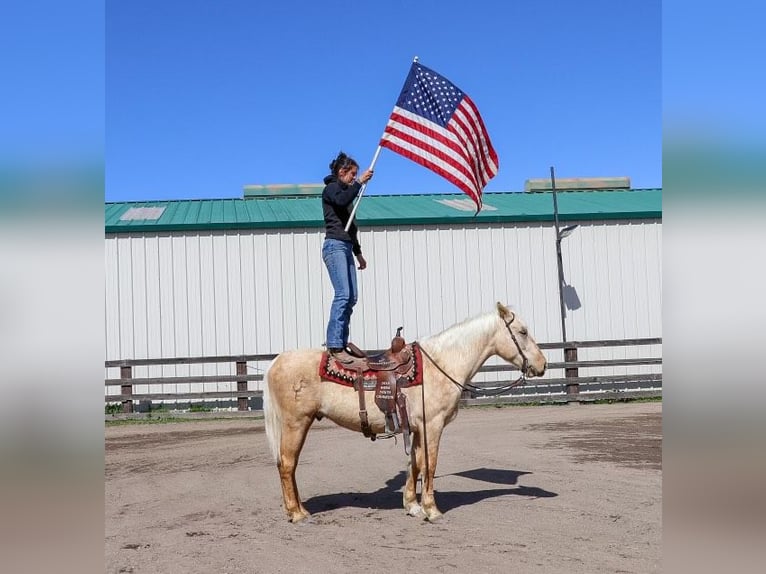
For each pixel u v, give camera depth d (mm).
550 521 6902
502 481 9023
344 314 7199
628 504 7559
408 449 6758
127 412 18141
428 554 5871
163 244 19922
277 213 21609
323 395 7000
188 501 8344
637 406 18547
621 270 21203
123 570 5570
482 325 7348
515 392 20656
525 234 20969
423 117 8047
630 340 19547
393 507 7742
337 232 7359
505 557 5730
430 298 20547
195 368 19781
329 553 5973
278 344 20016
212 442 13953
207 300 19953
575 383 19625
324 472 10078
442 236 20719
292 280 20172
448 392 7121
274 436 7152
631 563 5492
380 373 6914
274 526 6988
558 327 20875
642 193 25172
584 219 21188
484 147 8453
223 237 20109
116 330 19672
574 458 10617
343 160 7445
